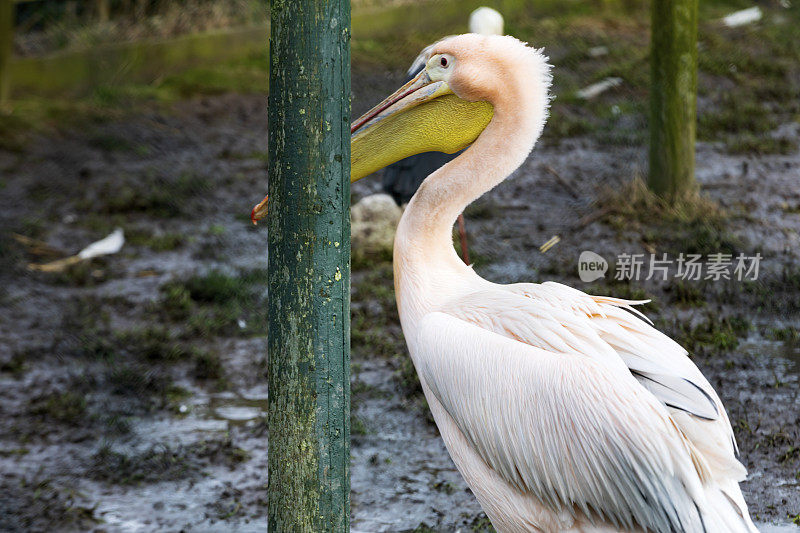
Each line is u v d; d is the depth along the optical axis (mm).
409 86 3389
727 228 7555
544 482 2791
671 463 2570
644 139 10484
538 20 15703
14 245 8094
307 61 2248
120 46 12898
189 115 12273
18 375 5719
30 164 10453
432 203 3268
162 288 7145
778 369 5227
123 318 6633
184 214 9047
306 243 2314
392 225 7609
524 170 9781
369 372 5578
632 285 6578
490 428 2820
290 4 2238
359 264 7402
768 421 4641
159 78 13219
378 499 4188
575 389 2684
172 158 10789
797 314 5992
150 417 5148
